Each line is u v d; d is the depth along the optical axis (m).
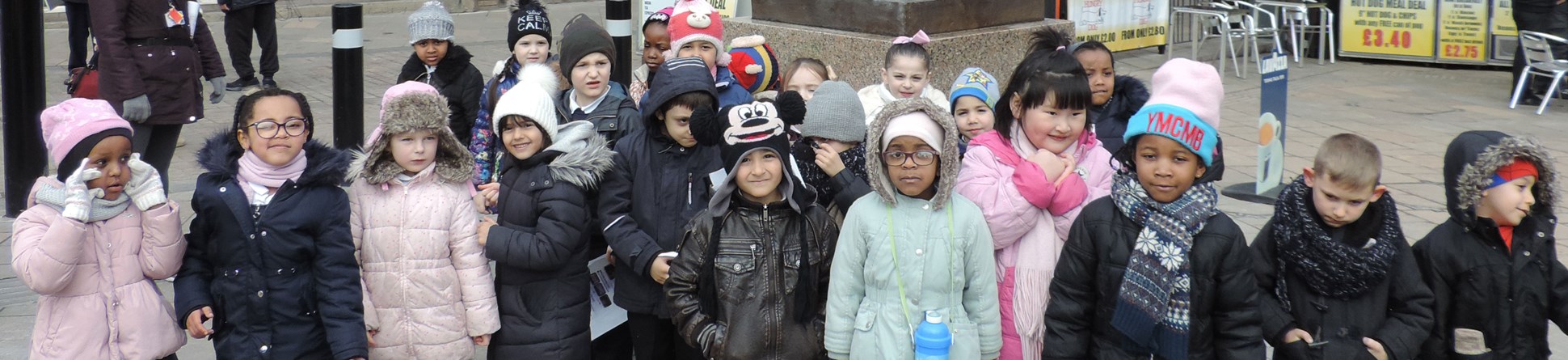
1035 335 3.34
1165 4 12.24
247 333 3.37
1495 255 3.17
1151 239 3.03
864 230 3.24
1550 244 3.22
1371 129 8.87
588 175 3.60
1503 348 3.19
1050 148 3.38
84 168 3.17
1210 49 12.45
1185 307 3.00
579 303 3.75
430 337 3.54
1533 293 3.19
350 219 3.51
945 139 3.14
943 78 5.98
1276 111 6.72
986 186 3.34
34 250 3.15
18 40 5.98
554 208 3.57
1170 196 3.08
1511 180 3.10
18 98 6.05
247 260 3.35
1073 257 3.16
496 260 3.59
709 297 3.31
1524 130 8.88
